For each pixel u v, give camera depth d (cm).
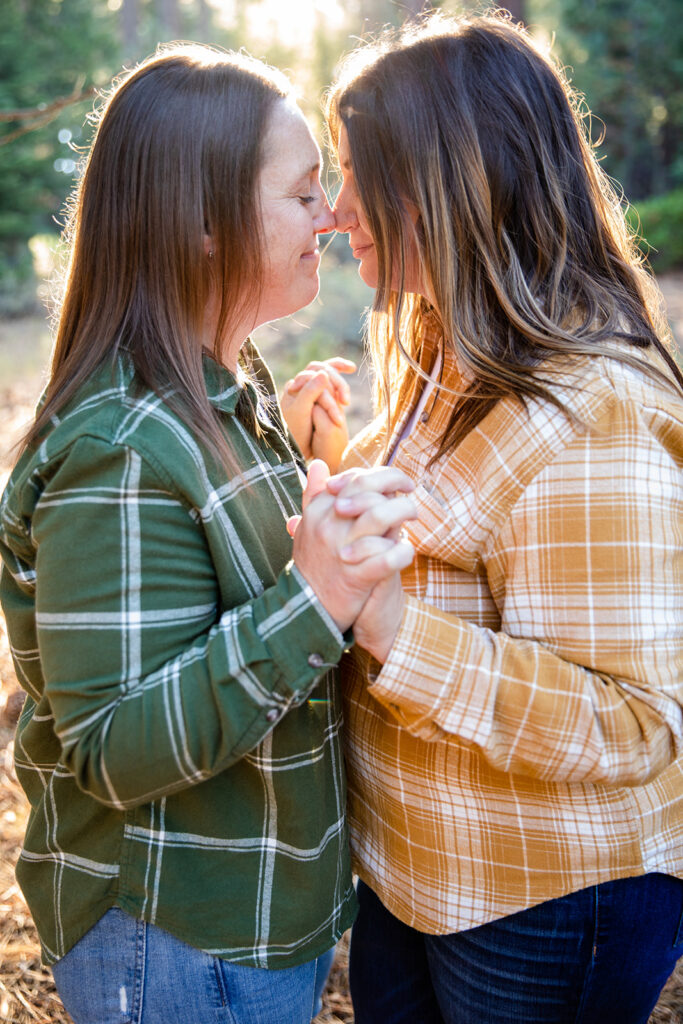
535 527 120
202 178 119
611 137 2380
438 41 132
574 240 134
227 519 120
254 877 126
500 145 128
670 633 117
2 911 230
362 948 171
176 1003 124
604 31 2344
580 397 119
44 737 131
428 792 133
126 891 123
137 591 110
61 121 1438
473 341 129
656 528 115
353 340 893
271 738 125
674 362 136
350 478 111
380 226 134
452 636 117
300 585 110
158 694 108
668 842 130
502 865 130
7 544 123
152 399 116
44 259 1361
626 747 115
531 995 133
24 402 725
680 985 209
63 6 1617
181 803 124
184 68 122
